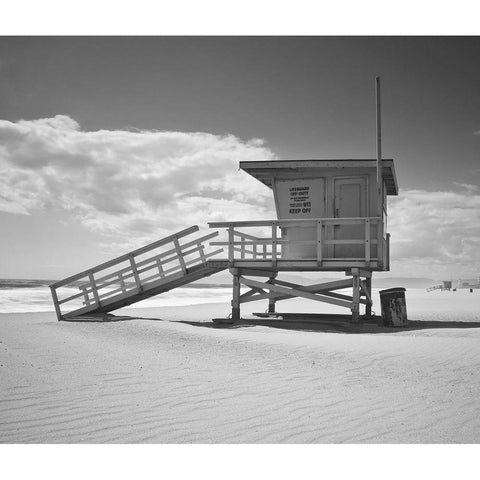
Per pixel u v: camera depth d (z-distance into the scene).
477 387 7.25
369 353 9.58
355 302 15.17
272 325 15.08
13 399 6.47
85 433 5.32
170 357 9.45
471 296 47.75
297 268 16.16
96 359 9.16
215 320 16.02
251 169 16.83
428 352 9.62
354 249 16.31
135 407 6.21
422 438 5.23
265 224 15.94
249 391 7.04
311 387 7.28
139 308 27.97
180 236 16.67
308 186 16.83
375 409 6.20
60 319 16.70
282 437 5.25
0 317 19.59
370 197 16.31
